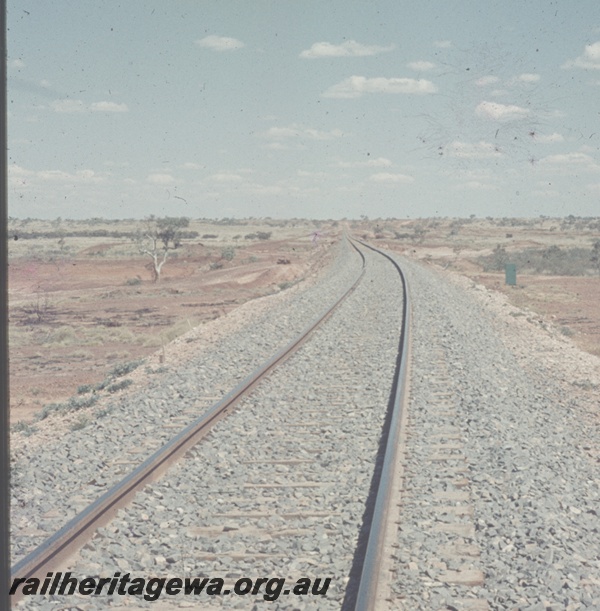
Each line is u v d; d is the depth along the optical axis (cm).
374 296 3422
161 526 786
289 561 690
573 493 909
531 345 2419
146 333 3681
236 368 1783
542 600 595
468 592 616
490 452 1033
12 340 3512
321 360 1817
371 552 643
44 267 7906
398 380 1405
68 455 1107
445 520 774
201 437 1127
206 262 8612
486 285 5425
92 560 693
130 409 1382
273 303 3531
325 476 942
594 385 1825
